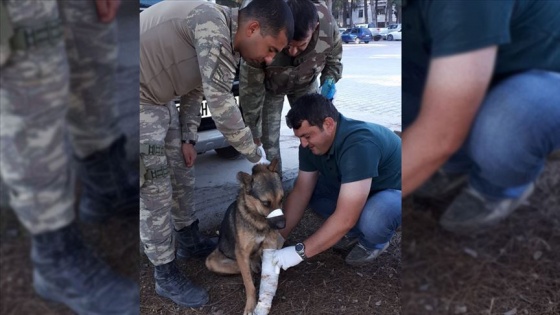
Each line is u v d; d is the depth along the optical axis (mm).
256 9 2004
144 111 2154
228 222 2549
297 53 2891
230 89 2117
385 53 17109
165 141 2535
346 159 2320
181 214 2748
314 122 2307
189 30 2061
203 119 3664
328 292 2518
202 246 2875
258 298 2412
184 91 2238
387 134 2529
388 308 2373
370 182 2338
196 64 2141
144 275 2742
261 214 2254
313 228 3260
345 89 9297
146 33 2109
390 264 2787
